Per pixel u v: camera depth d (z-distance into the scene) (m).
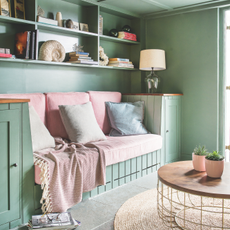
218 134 3.69
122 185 2.84
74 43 3.39
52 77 3.16
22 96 2.63
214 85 3.65
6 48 2.70
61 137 2.92
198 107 3.81
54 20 2.93
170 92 4.06
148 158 3.22
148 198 2.46
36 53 2.72
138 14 4.09
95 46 3.47
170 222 1.98
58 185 2.00
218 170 1.80
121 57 4.16
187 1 3.50
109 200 2.44
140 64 3.83
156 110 3.52
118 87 4.12
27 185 1.99
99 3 3.47
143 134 3.44
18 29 2.79
